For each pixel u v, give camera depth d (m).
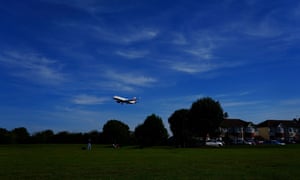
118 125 137.00
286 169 22.48
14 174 20.14
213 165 26.00
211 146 90.12
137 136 125.69
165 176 18.84
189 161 30.77
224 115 108.25
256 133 160.12
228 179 17.48
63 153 51.09
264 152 50.19
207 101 106.81
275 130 162.12
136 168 23.77
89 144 69.81
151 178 18.02
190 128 109.00
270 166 24.83
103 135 137.75
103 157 38.53
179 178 17.92
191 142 107.38
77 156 41.22
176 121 115.62
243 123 160.00
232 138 146.88
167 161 30.94
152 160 32.50
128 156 40.69
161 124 118.06
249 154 43.84
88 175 19.55
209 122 104.81
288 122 168.62
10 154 47.97
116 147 87.06
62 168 23.95
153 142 117.50
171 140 116.81
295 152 48.84
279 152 49.53
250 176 18.66
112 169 23.05
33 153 51.53
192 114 107.69
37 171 21.84
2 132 131.62
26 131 140.88
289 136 162.62
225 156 39.16
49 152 55.78
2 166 25.84
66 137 139.12
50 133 143.00
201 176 18.75
